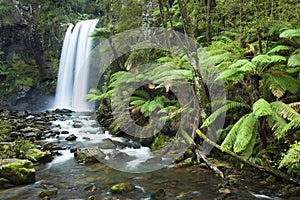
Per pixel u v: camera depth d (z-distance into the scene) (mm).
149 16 11289
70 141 8703
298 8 6109
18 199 4598
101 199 4602
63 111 14250
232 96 6594
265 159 5066
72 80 16641
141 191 4934
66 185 5234
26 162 5582
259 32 5711
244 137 4688
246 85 5965
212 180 5312
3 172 5188
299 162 4418
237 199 4465
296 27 5500
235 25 8016
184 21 6520
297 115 4383
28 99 17219
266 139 5312
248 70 4859
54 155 7219
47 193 4746
